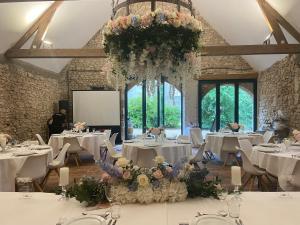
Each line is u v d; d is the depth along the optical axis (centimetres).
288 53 689
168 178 193
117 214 159
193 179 195
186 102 1061
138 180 184
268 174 421
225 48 725
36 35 755
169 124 1088
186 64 215
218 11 898
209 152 764
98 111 1059
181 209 176
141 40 201
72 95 1073
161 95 1080
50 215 171
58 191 210
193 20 206
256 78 1051
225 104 1067
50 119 952
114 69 221
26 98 838
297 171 345
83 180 191
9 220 164
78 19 878
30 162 380
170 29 200
